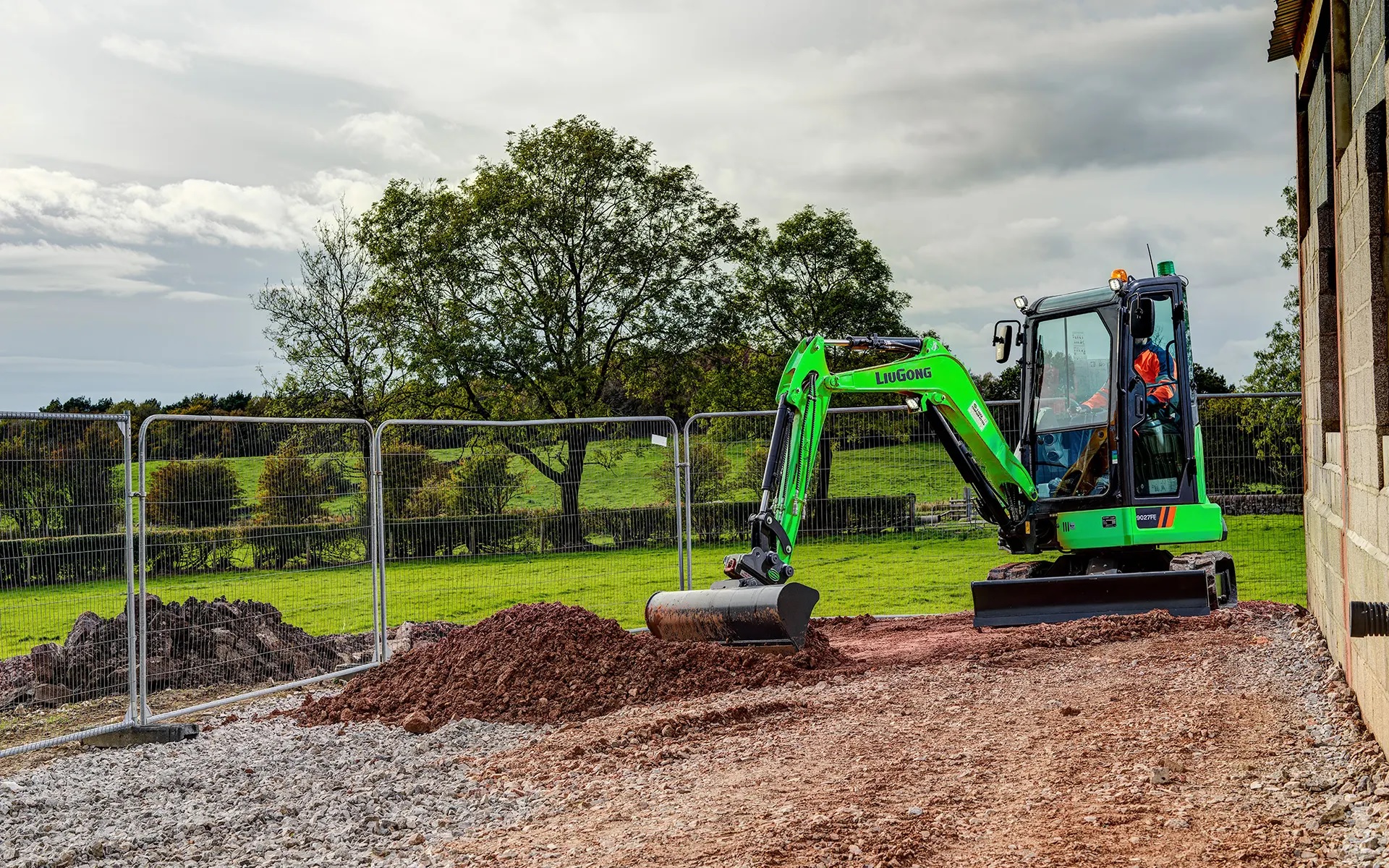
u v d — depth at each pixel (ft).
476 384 105.81
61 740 25.36
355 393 104.58
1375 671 18.71
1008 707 24.07
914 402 36.17
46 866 16.52
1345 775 17.40
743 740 22.75
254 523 32.71
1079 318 37.55
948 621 40.98
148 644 31.55
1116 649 30.32
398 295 103.60
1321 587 28.30
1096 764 18.81
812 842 15.44
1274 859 13.99
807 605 31.58
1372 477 18.83
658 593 33.53
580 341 102.78
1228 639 30.22
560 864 15.43
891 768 19.44
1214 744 19.81
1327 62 24.79
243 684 32.55
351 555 35.58
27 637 29.96
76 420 27.02
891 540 45.50
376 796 19.63
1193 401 36.76
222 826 18.26
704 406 111.24
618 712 26.84
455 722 26.55
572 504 41.45
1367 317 18.75
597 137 104.06
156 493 29.99
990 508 38.04
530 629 30.17
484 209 102.99
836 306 122.31
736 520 44.14
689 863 14.96
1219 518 36.42
